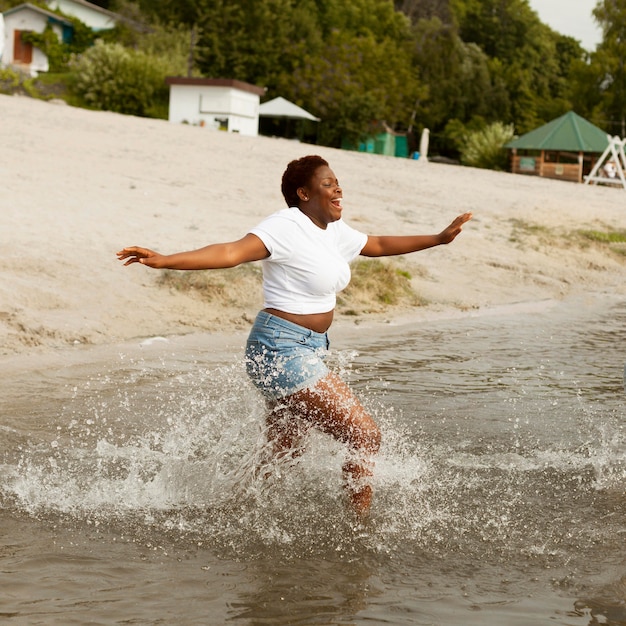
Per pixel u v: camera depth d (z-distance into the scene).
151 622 3.22
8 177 12.92
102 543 3.96
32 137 17.42
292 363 4.23
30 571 3.60
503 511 4.55
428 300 11.05
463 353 8.43
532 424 6.14
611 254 15.58
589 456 5.49
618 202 22.66
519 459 5.39
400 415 6.18
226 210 13.22
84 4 57.25
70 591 3.44
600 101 64.94
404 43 70.38
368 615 3.36
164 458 5.07
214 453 5.16
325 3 75.69
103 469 4.88
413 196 17.94
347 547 4.04
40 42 51.84
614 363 8.33
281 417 4.50
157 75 44.53
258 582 3.63
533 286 12.70
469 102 71.81
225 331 8.59
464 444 5.63
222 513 4.38
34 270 8.96
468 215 4.75
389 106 57.88
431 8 86.62
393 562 3.90
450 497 4.71
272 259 4.18
